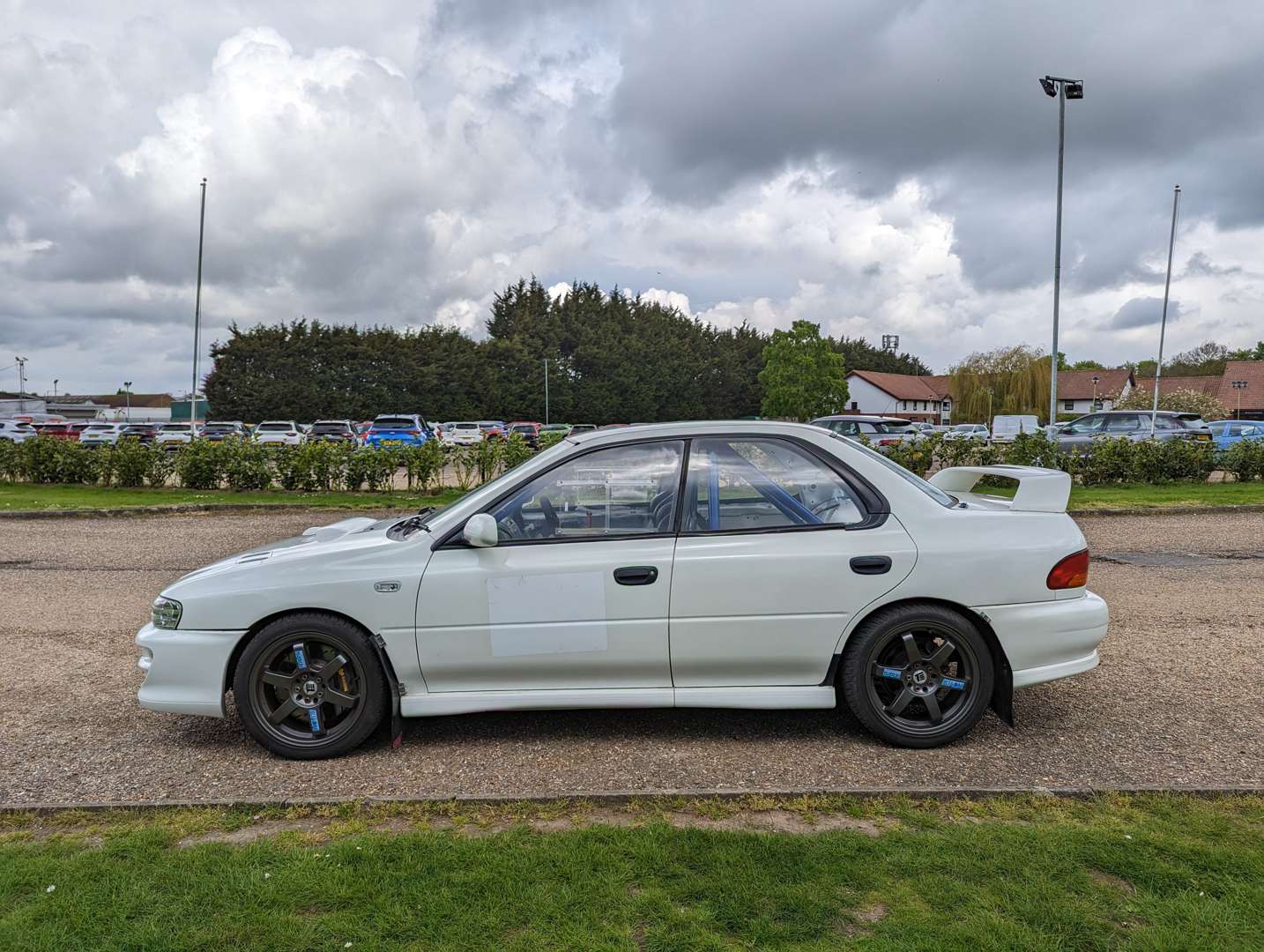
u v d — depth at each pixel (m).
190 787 3.65
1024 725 4.31
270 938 2.47
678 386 90.88
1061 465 16.92
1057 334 24.30
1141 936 2.44
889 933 2.47
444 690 4.02
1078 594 4.09
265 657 3.95
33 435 18.06
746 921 2.54
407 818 3.28
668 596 3.92
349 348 73.19
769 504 4.07
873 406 96.69
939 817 3.24
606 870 2.83
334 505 14.16
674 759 3.92
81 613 6.93
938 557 3.95
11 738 4.25
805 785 3.61
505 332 91.19
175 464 16.69
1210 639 6.00
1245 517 12.79
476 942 2.45
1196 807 3.29
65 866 2.89
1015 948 2.39
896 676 4.01
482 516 3.89
